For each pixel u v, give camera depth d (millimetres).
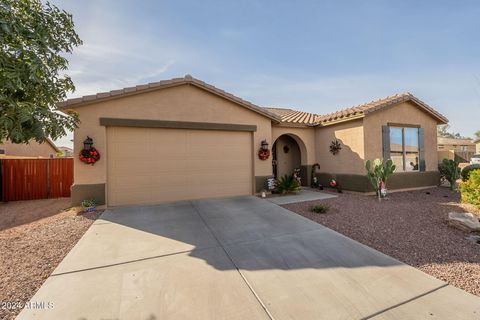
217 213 6785
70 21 4559
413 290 2930
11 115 3275
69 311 2527
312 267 3555
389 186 10219
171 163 8375
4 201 9445
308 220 6078
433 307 2592
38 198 10008
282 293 2875
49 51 3924
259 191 9688
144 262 3725
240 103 9172
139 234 5039
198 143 8789
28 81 3574
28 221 6242
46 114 3621
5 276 3297
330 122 11000
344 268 3521
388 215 6496
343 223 5805
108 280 3170
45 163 10164
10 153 17469
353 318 2428
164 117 8117
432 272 3396
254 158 9633
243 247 4348
